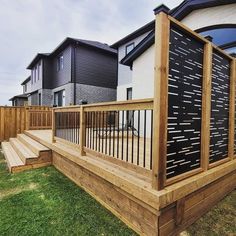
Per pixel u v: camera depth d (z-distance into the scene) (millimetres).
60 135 5305
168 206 2080
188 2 5387
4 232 2305
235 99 3545
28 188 3568
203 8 5348
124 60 7777
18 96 21562
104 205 2893
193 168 2555
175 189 2094
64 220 2547
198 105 2607
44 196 3227
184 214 2324
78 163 3469
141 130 6934
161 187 2055
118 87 10852
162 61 1989
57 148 4414
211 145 2959
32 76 17219
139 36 9805
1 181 3939
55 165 4816
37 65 15547
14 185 3717
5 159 5852
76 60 11664
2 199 3146
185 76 2359
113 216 2637
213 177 2748
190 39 2418
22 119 8609
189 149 2479
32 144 5664
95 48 12266
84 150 3541
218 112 3105
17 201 3061
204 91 2650
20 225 2439
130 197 2344
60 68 12977
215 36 5652
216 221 2545
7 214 2691
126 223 2451
